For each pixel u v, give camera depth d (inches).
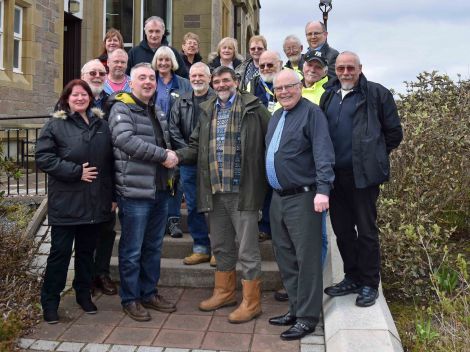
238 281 198.1
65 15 442.9
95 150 163.0
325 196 148.6
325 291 169.8
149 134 168.9
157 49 221.6
